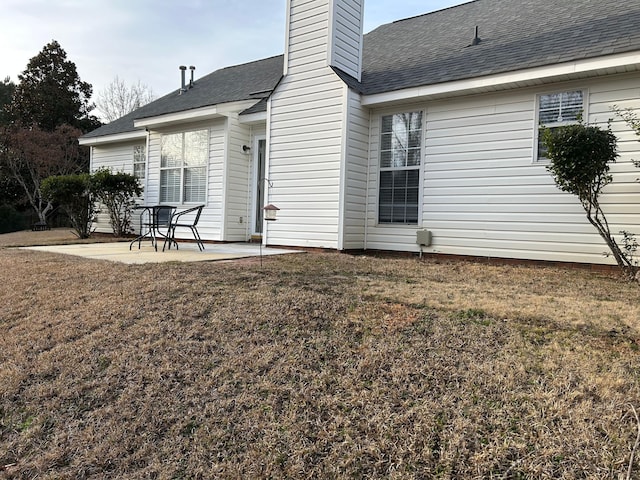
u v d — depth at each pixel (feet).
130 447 7.14
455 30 28.91
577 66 17.97
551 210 19.74
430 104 22.91
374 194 24.63
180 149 33.19
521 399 7.06
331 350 9.21
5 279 16.11
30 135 64.54
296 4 25.13
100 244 28.22
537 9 26.76
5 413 8.39
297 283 14.11
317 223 24.23
